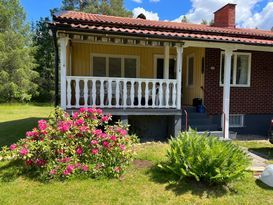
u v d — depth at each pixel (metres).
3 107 27.92
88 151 5.99
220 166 5.39
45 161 5.78
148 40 8.99
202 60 11.50
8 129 12.34
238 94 11.81
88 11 40.97
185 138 6.21
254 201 4.93
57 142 5.79
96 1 43.28
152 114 9.32
